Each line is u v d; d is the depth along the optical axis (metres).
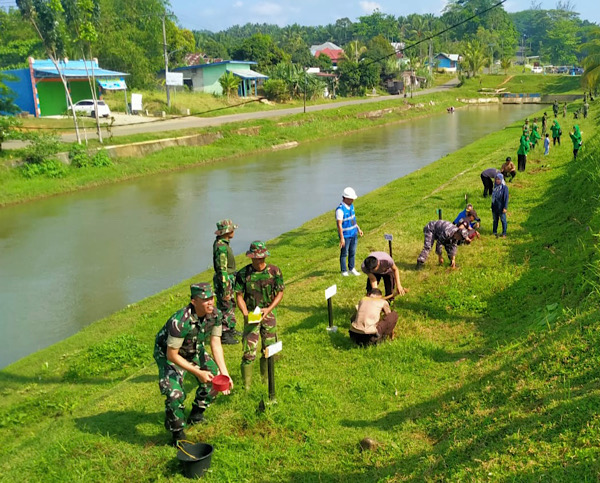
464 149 35.44
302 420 5.96
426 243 10.94
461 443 4.81
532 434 4.45
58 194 28.80
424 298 9.46
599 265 7.74
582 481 3.66
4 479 5.48
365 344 7.78
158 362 5.61
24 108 47.53
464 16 164.38
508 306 8.73
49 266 17.23
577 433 4.24
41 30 33.66
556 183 17.72
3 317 13.36
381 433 5.64
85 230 21.42
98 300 14.30
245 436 5.80
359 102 71.75
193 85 69.38
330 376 7.04
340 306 9.56
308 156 40.59
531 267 10.27
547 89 95.25
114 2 67.75
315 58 99.56
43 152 30.52
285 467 5.26
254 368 7.43
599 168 13.47
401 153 39.97
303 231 19.06
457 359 7.24
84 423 6.41
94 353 9.97
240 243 18.78
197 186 30.02
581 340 5.86
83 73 48.03
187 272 16.22
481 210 15.80
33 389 9.16
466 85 101.56
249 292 6.72
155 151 38.00
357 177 31.02
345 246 11.23
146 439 5.91
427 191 21.94
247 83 71.00
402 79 95.62
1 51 60.41
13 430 7.75
